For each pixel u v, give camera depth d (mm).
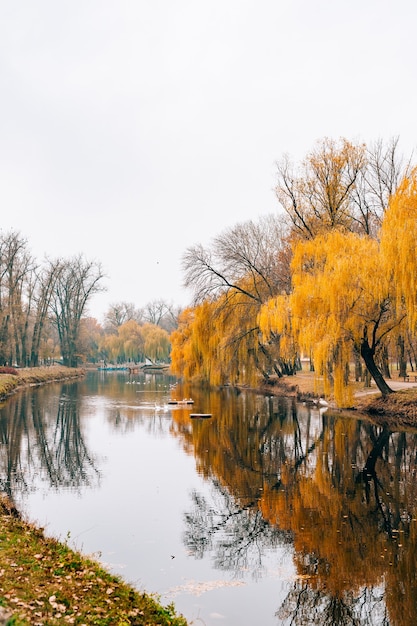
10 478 19078
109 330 149500
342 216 37281
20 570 9156
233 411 37281
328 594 10703
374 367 32500
